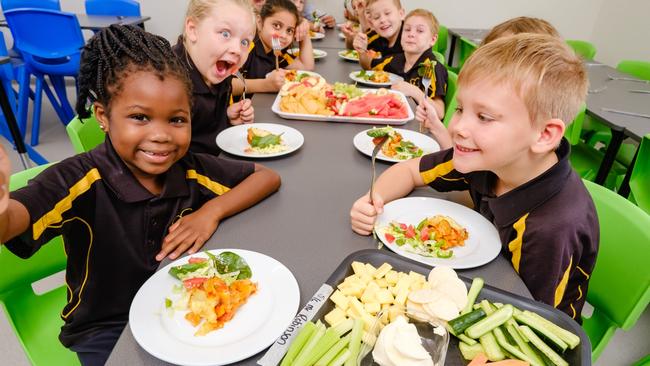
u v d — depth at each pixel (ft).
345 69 7.84
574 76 2.47
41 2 11.09
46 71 9.22
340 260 2.48
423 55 7.30
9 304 3.03
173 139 2.55
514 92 2.39
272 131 4.41
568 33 14.38
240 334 1.93
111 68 2.37
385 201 3.18
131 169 2.73
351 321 1.92
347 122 4.87
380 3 8.39
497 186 3.14
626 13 12.53
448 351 1.89
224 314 2.00
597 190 3.19
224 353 1.78
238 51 4.20
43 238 2.33
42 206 2.31
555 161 2.81
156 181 2.91
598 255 3.13
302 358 1.73
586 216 2.64
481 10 14.30
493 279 2.39
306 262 2.45
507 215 2.76
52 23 8.73
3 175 1.70
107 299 2.89
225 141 4.14
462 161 2.68
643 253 2.77
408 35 7.47
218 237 2.66
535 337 1.85
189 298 2.08
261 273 2.27
